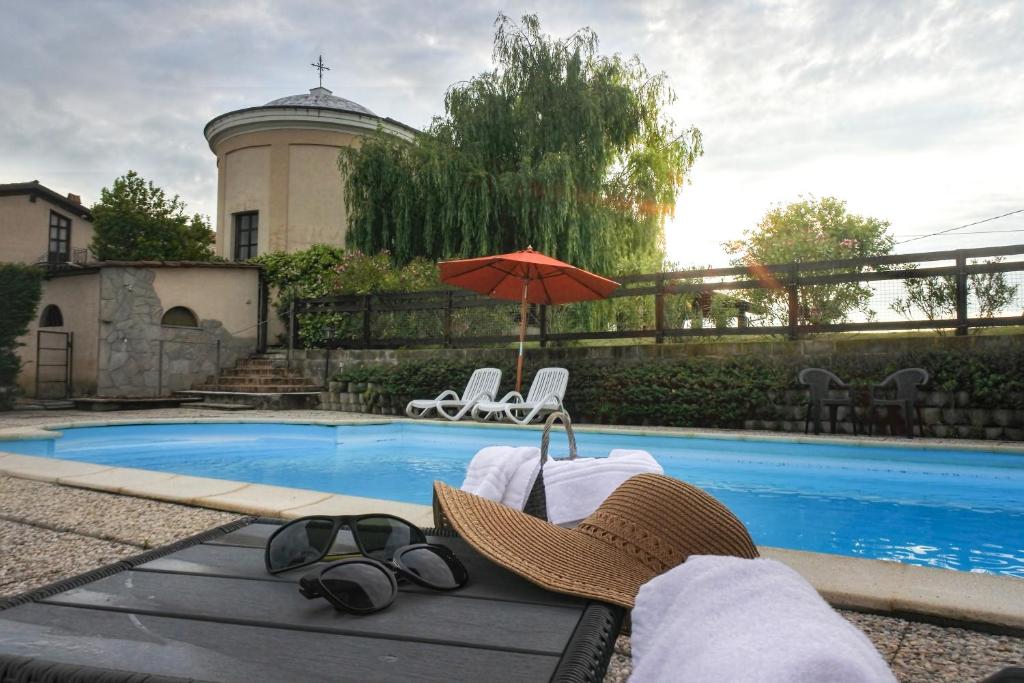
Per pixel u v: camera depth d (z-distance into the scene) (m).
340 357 12.88
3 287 11.12
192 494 3.83
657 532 0.96
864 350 8.39
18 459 5.32
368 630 0.76
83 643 0.71
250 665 0.66
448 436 8.82
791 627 0.44
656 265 14.44
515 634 0.75
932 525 4.38
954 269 8.16
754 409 8.62
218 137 18.31
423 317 12.33
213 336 13.83
